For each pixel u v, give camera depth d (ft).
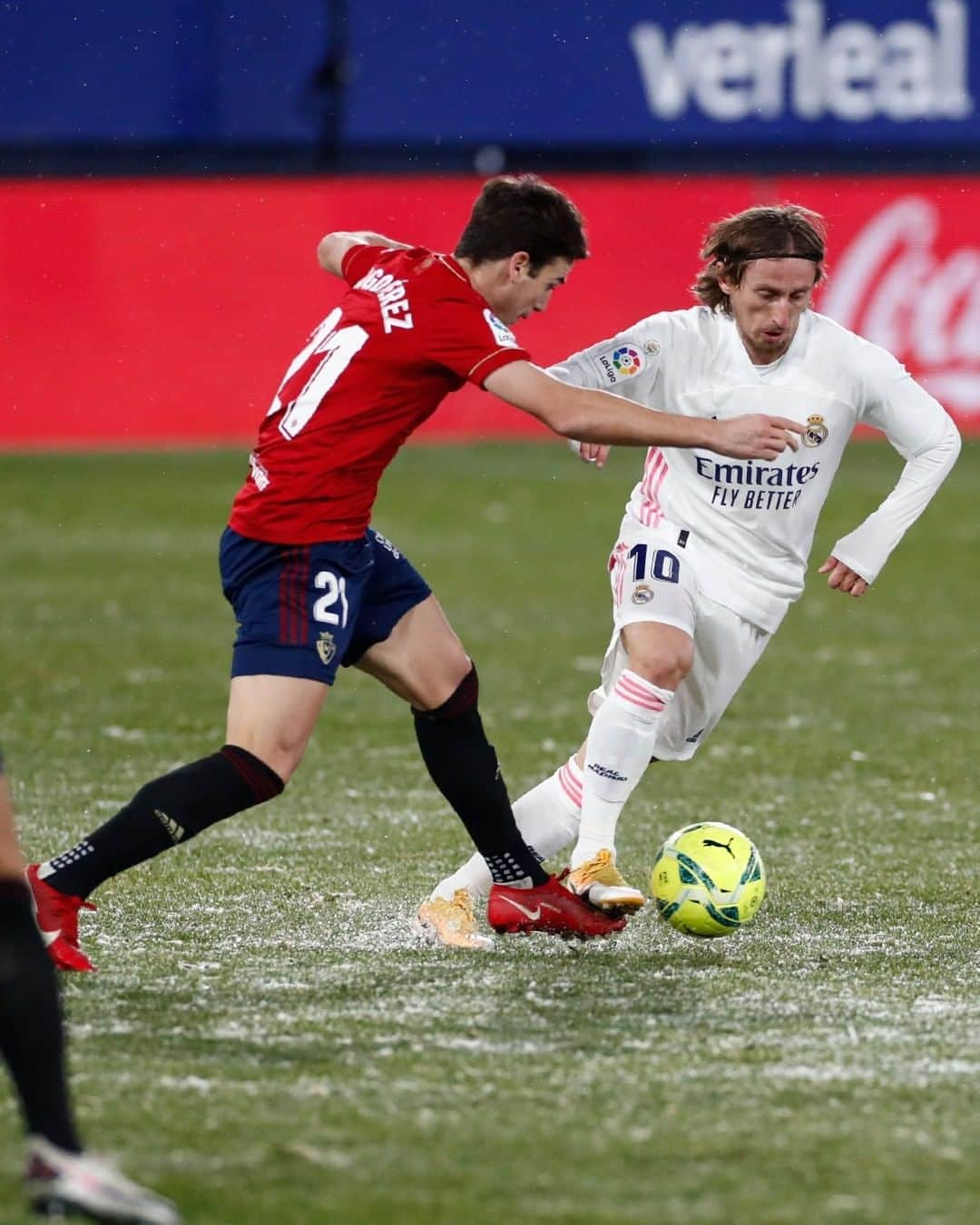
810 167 234.17
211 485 195.00
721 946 61.00
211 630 130.82
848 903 67.51
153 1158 41.42
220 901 66.64
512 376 54.90
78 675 115.55
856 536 64.80
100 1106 44.50
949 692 113.70
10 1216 38.17
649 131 232.32
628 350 64.03
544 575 154.51
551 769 93.71
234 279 214.90
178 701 108.58
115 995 53.88
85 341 214.48
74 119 230.07
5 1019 38.68
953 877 71.87
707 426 54.49
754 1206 39.24
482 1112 44.37
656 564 63.52
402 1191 39.83
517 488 198.18
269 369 215.72
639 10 229.66
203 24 228.43
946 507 187.93
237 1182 40.16
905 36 230.27
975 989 55.62
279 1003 53.31
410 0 228.63
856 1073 47.50
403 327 55.57
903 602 146.10
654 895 61.67
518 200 56.85
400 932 62.28
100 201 213.05
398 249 62.80
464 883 62.54
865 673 119.55
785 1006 53.52
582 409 54.54
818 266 62.08
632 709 61.87
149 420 215.72
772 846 77.82
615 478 205.05
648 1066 47.83
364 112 231.30
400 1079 46.68
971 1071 47.75
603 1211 38.91
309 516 55.72
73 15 227.81
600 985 55.62
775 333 61.98
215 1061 47.96
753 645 65.46
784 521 64.28
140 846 54.65
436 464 212.64
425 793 87.71
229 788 54.95
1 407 215.10
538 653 124.98
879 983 56.29
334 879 70.44
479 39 229.86
